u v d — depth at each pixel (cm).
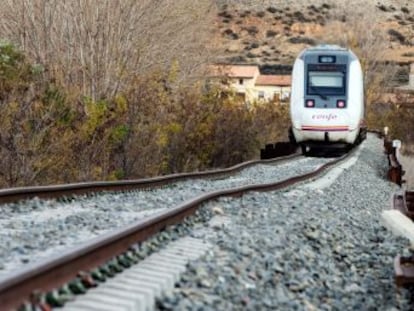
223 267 2459
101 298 1895
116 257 2303
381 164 10875
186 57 14088
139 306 1891
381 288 2766
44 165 6462
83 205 4062
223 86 13138
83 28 9875
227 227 3219
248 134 11750
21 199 3966
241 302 2167
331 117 9019
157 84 9031
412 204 4200
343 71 9119
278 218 3653
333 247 3303
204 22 16362
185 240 2812
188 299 2070
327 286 2652
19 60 6988
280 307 2227
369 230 4019
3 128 6138
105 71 9550
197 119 9994
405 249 3441
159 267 2303
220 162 11019
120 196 4666
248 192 4550
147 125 8344
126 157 7844
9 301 1634
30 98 6588
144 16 11906
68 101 7356
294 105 9219
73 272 1992
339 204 5159
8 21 10450
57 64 9519
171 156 9306
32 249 2555
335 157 10188
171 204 4266
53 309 1767
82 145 7200
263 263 2661
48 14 10056
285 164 8881
